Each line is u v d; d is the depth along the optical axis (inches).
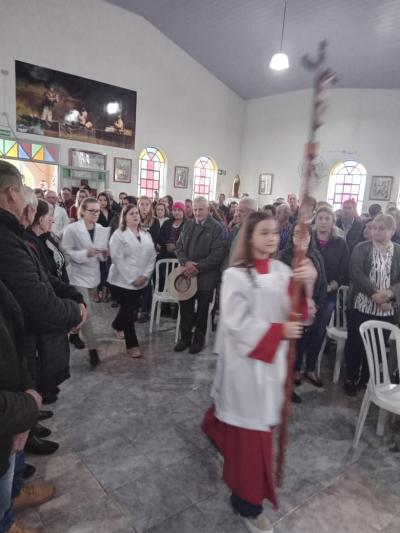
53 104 356.2
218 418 61.8
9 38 327.6
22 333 45.9
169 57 419.5
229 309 58.8
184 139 448.1
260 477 58.9
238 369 59.3
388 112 385.4
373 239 110.4
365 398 88.2
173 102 431.8
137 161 417.1
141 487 72.9
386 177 391.5
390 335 109.1
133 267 125.6
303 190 50.8
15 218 55.0
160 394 107.9
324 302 114.7
